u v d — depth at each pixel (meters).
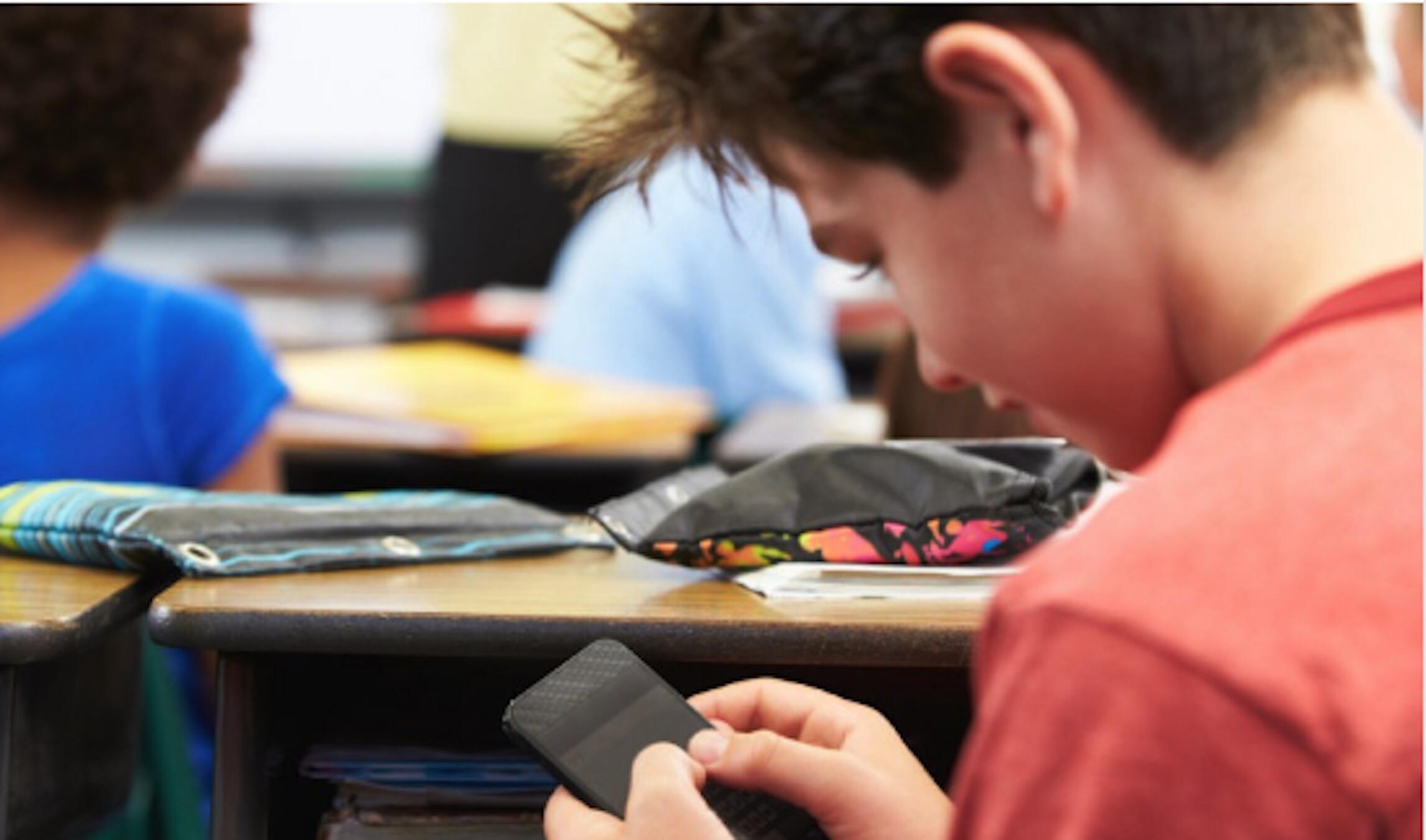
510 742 0.90
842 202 0.67
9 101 1.26
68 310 1.37
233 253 4.78
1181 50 0.59
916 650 0.79
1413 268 0.57
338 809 0.88
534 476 2.18
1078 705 0.52
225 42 1.39
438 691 0.91
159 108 1.33
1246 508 0.52
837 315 3.69
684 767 0.71
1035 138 0.59
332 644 0.79
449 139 3.43
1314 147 0.60
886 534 0.91
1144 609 0.51
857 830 0.73
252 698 0.82
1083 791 0.51
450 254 3.49
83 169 1.32
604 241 2.81
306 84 4.73
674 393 2.58
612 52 0.77
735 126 0.69
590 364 2.74
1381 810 0.49
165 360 1.41
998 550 0.91
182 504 0.94
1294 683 0.49
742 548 0.90
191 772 1.26
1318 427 0.54
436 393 2.15
